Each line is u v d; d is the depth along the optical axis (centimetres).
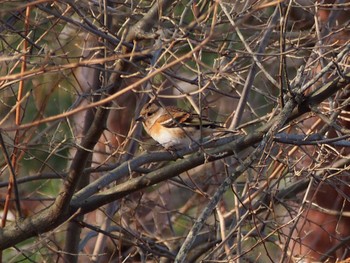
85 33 1423
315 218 1695
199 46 810
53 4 1216
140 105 1473
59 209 1167
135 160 1203
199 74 1060
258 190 1323
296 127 1456
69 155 1731
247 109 1597
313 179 1275
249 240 1547
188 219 1653
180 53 1523
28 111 1633
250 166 1031
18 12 1284
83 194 1200
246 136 1128
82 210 1191
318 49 1261
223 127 1325
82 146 1135
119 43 1108
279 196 1489
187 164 1157
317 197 1708
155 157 1205
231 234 1174
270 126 1116
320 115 1094
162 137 1343
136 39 1139
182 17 1169
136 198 1770
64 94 1664
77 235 1437
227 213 1474
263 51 1288
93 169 1291
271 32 1325
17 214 1195
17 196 1180
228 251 1228
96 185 1201
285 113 1070
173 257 1474
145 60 1210
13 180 1162
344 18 1627
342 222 1694
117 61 1141
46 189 1823
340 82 1088
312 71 1316
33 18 1395
